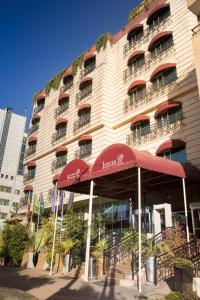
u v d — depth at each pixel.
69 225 16.31
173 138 18.84
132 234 13.48
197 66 11.66
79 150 26.75
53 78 36.56
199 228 14.49
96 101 26.11
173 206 17.12
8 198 88.19
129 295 8.48
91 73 28.58
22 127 102.75
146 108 21.84
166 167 12.41
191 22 20.33
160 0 24.12
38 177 33.12
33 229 28.81
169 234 12.10
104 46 28.06
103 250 13.37
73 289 9.39
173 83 20.06
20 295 8.12
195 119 17.78
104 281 11.05
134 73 24.28
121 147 11.86
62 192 20.20
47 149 32.72
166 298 7.85
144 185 16.22
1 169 91.31
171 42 21.48
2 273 13.90
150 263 10.26
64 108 31.59
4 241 20.14
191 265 8.39
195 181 14.85
